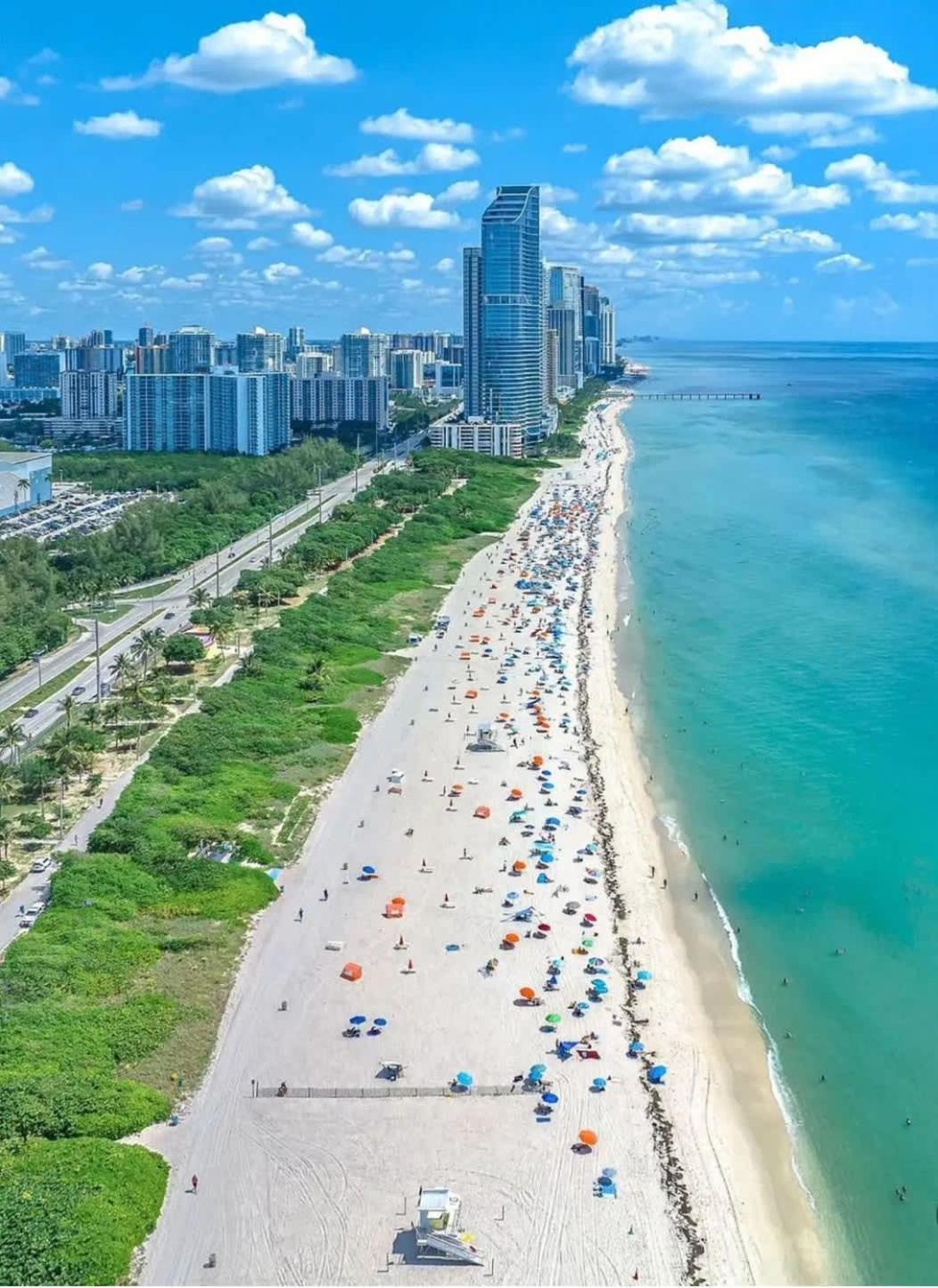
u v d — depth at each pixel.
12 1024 194.25
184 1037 197.38
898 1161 175.75
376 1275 153.00
